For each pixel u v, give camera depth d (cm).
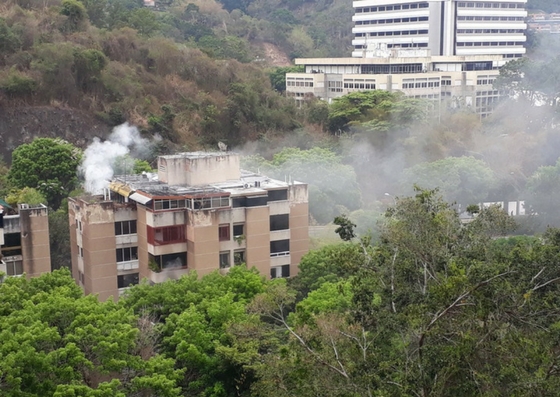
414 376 3644
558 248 4069
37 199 8962
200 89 15850
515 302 3812
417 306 3838
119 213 7312
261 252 7375
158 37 16962
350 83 17288
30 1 16125
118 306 5331
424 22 19362
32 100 13188
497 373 3628
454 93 17512
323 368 3950
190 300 5762
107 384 4188
